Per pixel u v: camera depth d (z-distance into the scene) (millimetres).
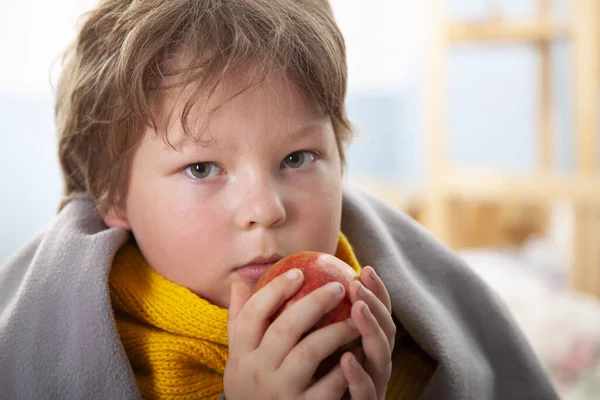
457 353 815
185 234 695
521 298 1762
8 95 2092
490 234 2332
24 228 2141
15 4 2006
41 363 685
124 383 681
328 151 733
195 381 733
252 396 601
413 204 2215
